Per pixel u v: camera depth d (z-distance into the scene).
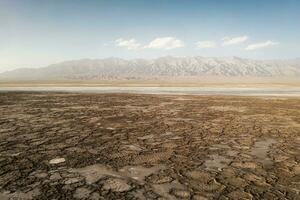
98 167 6.69
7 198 4.94
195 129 11.59
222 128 11.88
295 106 21.33
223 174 6.30
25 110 17.62
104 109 18.45
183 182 5.80
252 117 15.30
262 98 29.48
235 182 5.82
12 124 12.34
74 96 30.83
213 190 5.39
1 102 23.27
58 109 18.30
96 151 8.08
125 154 7.80
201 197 5.07
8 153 7.77
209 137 10.09
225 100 26.52
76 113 16.28
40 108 18.84
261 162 7.23
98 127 11.78
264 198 5.05
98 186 5.54
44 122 12.95
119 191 5.30
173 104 22.28
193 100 26.33
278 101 25.78
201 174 6.29
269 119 14.57
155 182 5.79
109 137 9.89
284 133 10.96
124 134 10.43
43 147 8.44
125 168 6.64
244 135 10.51
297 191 5.39
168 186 5.57
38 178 5.92
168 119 14.27
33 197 4.99
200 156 7.69
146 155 7.73
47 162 7.00
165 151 8.16
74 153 7.84
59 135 10.14
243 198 5.04
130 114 16.06
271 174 6.33
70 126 11.95
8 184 5.58
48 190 5.30
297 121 13.97
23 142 9.04
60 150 8.13
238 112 17.45
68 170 6.45
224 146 8.83
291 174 6.35
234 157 7.64
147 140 9.52
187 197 5.06
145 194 5.18
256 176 6.20
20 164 6.83
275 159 7.51
